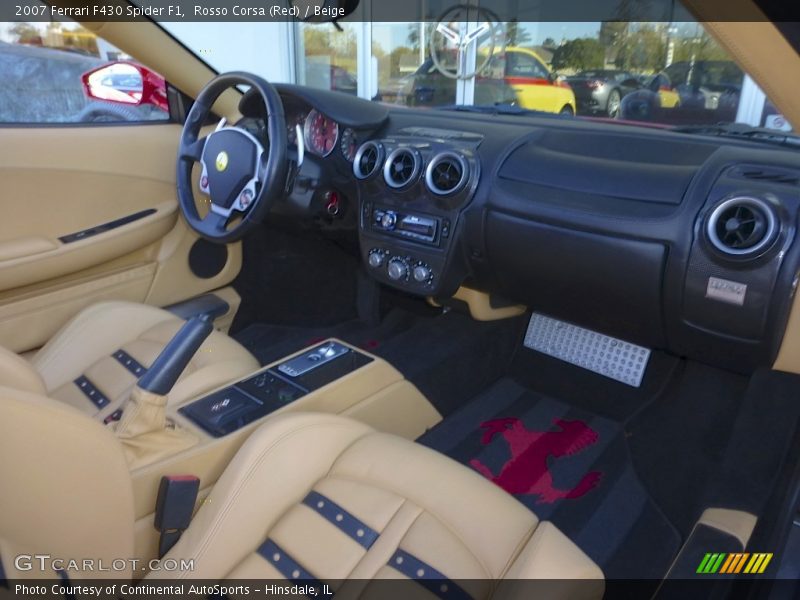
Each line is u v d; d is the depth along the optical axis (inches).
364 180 66.2
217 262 84.6
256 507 40.0
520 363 80.8
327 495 41.3
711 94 160.9
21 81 69.7
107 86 76.0
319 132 68.2
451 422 73.3
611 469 65.9
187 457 44.2
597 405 74.4
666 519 59.9
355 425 47.3
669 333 55.5
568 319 66.6
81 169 70.6
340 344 66.1
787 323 47.2
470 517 39.1
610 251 52.8
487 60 236.1
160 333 61.7
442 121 67.8
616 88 202.2
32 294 68.8
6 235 66.4
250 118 72.5
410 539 38.1
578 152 58.4
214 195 64.6
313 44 237.9
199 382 57.3
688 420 67.9
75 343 61.4
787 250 44.1
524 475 65.6
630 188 52.1
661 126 63.9
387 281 70.3
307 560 37.9
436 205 62.6
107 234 72.4
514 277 62.9
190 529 39.6
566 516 60.6
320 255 84.3
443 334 79.4
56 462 29.2
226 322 87.2
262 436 42.3
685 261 48.8
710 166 49.8
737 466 52.9
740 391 67.4
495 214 59.3
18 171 66.1
